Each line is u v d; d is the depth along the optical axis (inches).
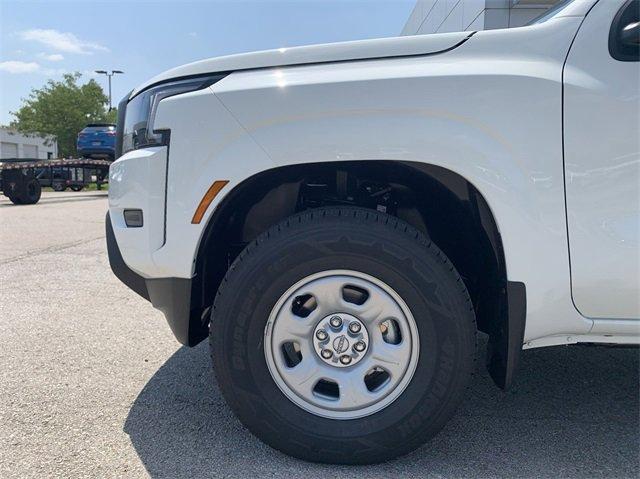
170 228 78.0
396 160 72.1
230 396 76.9
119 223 83.9
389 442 74.7
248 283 74.6
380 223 74.1
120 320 148.9
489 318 83.5
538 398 101.5
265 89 74.3
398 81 71.8
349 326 75.9
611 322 73.1
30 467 75.4
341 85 72.8
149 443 82.6
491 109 70.7
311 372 76.7
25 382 106.0
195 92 77.9
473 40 75.1
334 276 74.9
